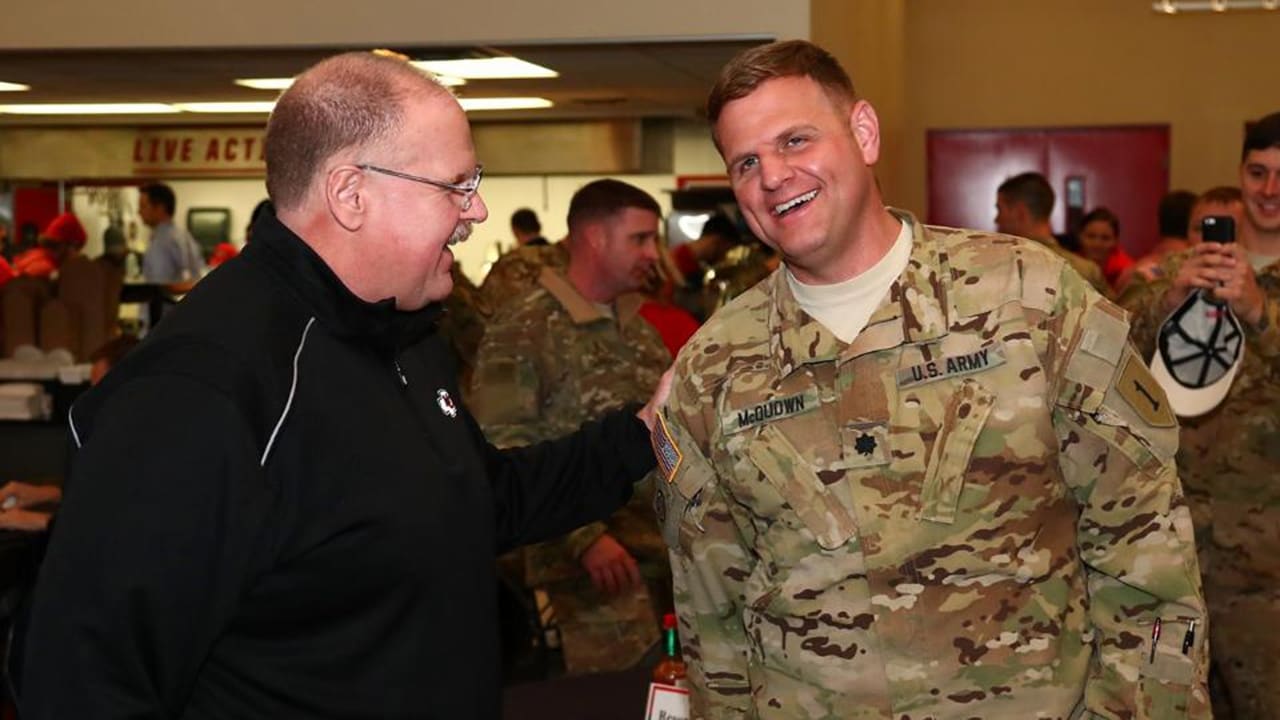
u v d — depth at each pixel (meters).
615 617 3.78
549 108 7.58
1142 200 10.47
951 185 10.67
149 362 1.72
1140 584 1.94
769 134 1.93
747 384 2.05
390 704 1.80
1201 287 3.15
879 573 1.94
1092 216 8.45
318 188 1.82
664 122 8.35
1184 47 10.35
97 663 1.63
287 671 1.76
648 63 5.23
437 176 1.84
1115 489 1.94
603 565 3.62
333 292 1.82
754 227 2.00
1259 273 3.42
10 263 8.88
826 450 1.99
